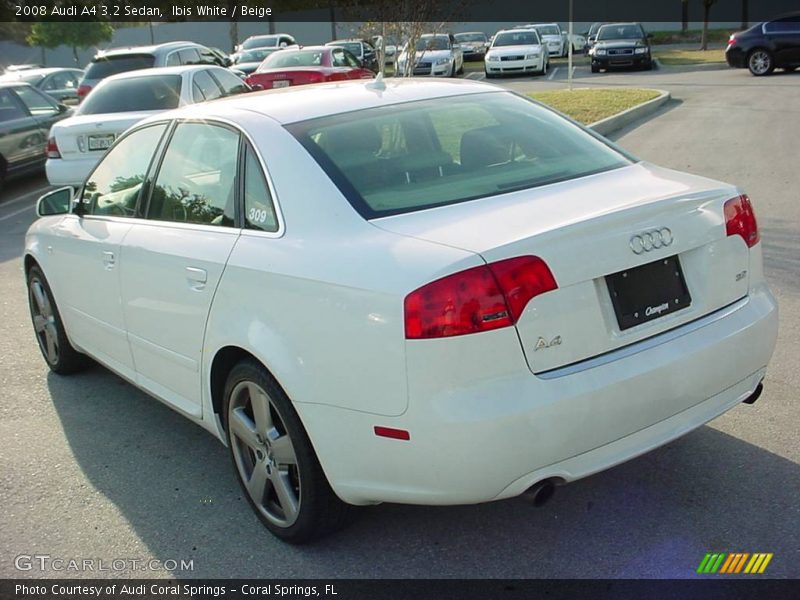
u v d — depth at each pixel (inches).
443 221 122.6
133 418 190.1
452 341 108.2
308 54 705.0
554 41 1373.0
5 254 357.4
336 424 120.1
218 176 149.5
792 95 688.4
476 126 152.9
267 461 137.4
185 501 153.3
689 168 417.1
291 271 124.9
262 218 137.4
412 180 135.3
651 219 123.0
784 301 231.0
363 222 125.5
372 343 113.3
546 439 111.3
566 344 114.0
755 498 140.9
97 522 147.6
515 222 119.3
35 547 140.6
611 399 115.2
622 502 142.3
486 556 130.8
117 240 169.3
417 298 109.3
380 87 165.6
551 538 134.0
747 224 137.0
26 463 169.9
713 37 1530.5
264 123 146.0
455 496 113.0
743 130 523.5
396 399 112.2
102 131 403.9
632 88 787.4
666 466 152.3
